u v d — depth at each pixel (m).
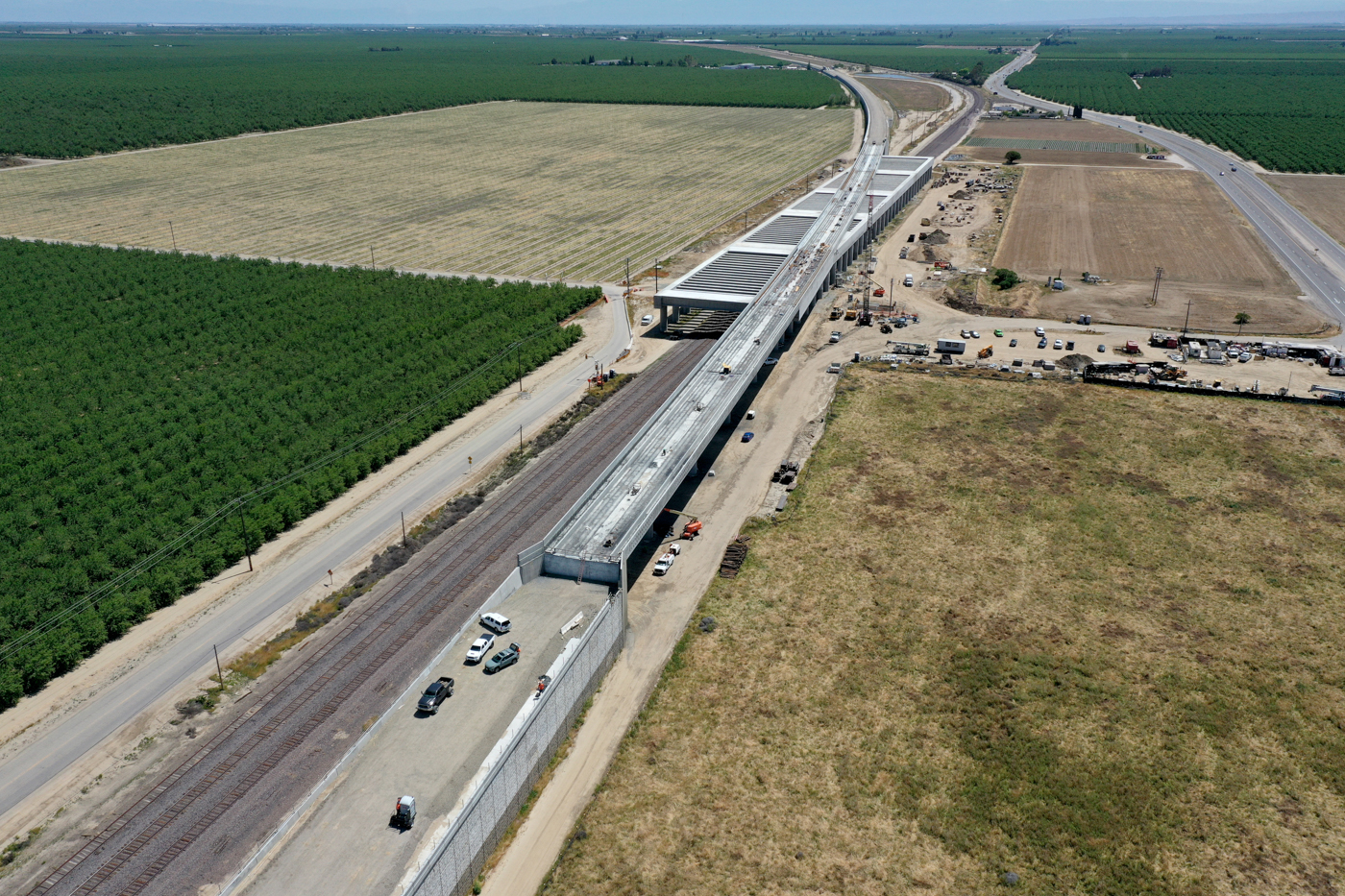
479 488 151.00
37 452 157.25
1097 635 117.00
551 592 117.00
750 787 95.44
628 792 94.94
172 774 95.38
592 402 181.62
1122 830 90.62
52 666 108.62
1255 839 89.62
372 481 154.25
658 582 127.94
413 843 82.31
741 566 131.00
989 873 86.50
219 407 173.88
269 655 113.19
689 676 110.62
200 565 126.81
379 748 92.81
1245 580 127.44
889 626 118.62
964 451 162.38
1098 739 101.12
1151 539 136.75
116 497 142.62
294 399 178.25
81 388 182.38
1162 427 170.50
